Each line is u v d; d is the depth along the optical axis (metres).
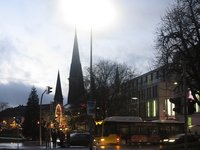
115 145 51.47
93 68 94.12
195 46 43.75
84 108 33.72
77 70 151.12
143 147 49.94
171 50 44.19
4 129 105.19
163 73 44.97
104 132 51.47
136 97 100.06
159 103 110.38
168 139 51.97
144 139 53.00
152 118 115.25
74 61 152.00
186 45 43.75
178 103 18.59
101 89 91.69
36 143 65.31
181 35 43.75
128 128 52.56
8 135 95.62
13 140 75.12
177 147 38.84
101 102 90.56
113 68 95.00
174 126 55.12
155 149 44.44
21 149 44.19
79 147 52.31
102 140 51.00
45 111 103.81
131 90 97.12
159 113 110.00
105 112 90.50
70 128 94.81
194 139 44.78
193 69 43.31
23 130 99.56
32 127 98.50
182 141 44.38
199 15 43.72
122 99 92.88
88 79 94.06
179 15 44.62
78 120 93.94
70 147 52.28
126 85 94.75
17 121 52.72
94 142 41.91
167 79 46.56
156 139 53.62
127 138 52.31
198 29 43.56
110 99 91.88
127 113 93.00
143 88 124.31
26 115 100.88
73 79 149.75
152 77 117.69
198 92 43.44
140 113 113.19
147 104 119.94
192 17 43.75
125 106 92.94
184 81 19.27
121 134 52.06
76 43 153.50
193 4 44.00
